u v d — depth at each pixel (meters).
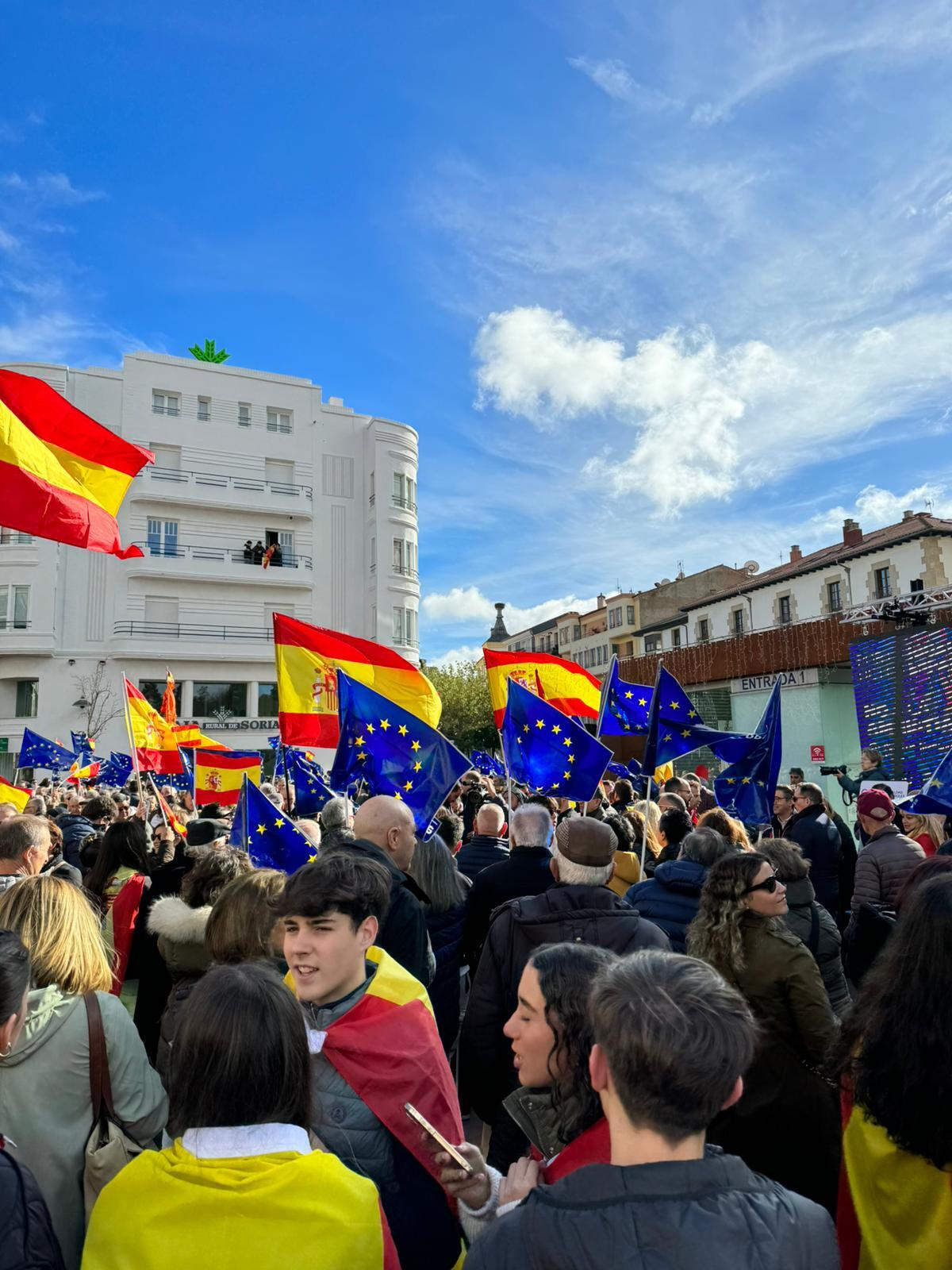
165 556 39.50
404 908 3.59
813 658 21.27
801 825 7.23
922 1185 1.93
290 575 41.62
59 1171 2.27
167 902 3.74
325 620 42.66
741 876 3.30
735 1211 1.41
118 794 12.39
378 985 2.57
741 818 7.31
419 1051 2.46
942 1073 1.91
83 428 5.92
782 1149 3.14
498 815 6.53
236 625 40.69
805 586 38.19
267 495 41.78
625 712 8.81
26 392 5.81
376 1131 2.37
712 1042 1.47
